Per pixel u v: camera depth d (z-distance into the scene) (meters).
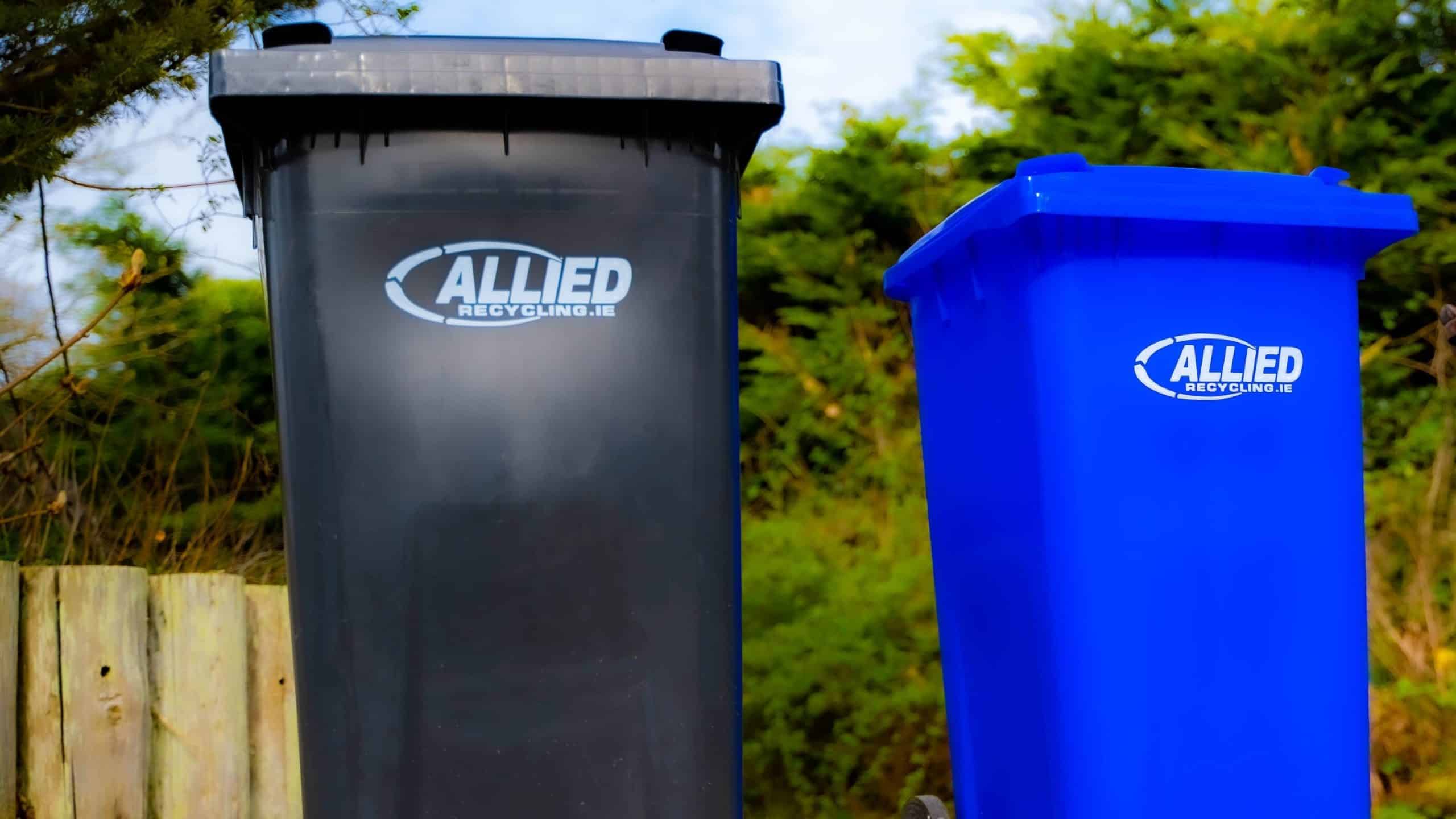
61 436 3.98
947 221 2.44
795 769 3.52
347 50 1.98
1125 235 2.10
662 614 2.04
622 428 2.04
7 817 2.42
